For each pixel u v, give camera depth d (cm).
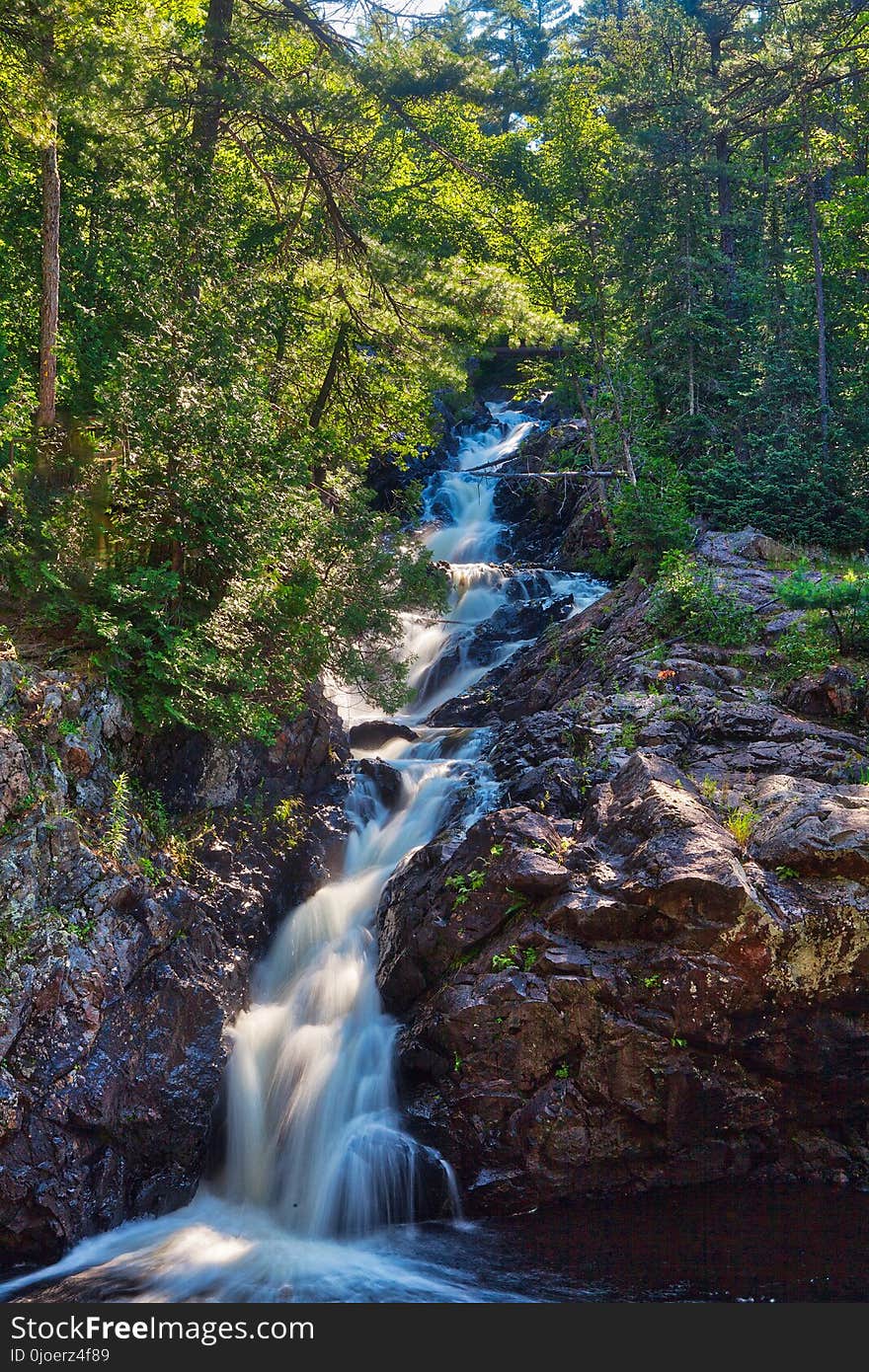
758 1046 1162
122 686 1349
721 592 1842
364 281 2209
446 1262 1014
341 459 2202
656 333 2812
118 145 1770
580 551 2859
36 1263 1041
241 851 1434
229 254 1811
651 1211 1104
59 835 1164
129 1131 1128
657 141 2894
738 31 3791
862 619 1684
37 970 1095
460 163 2214
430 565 1719
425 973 1268
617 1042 1144
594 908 1168
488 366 4312
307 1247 1077
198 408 1429
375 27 2048
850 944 1152
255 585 1489
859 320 3139
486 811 1463
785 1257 995
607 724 1555
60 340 1647
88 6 1575
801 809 1234
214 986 1245
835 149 3522
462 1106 1152
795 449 2483
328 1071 1248
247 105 1916
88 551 1417
